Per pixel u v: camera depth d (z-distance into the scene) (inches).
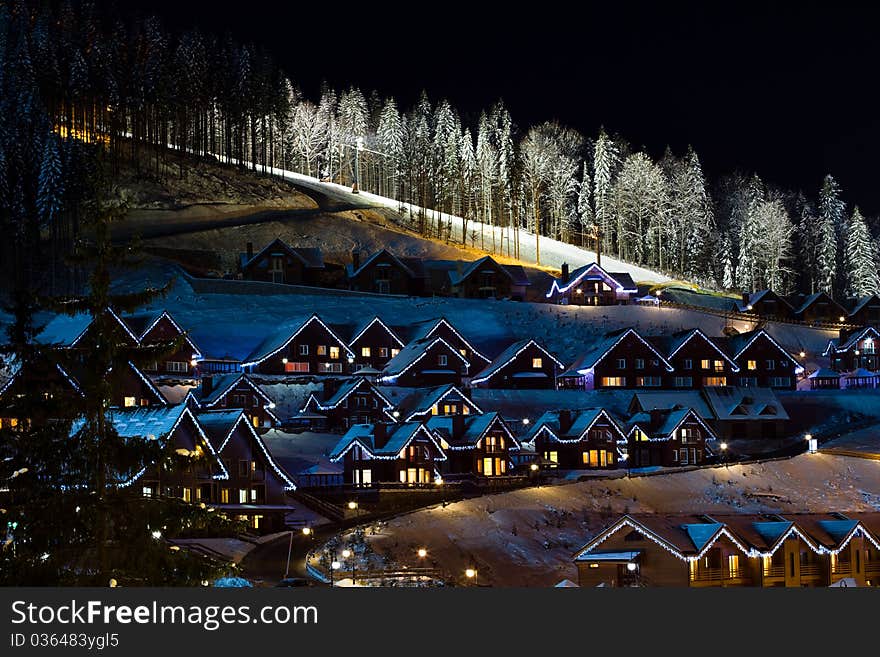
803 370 5103.3
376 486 3122.5
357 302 5664.4
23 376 1165.7
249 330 5054.1
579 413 3922.2
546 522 2748.5
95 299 1148.5
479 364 4918.8
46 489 1101.1
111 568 1103.6
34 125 6205.7
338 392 4060.0
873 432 3956.7
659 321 5782.5
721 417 4288.9
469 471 3553.2
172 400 3868.1
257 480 2758.4
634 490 3122.5
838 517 2305.6
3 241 5570.9
